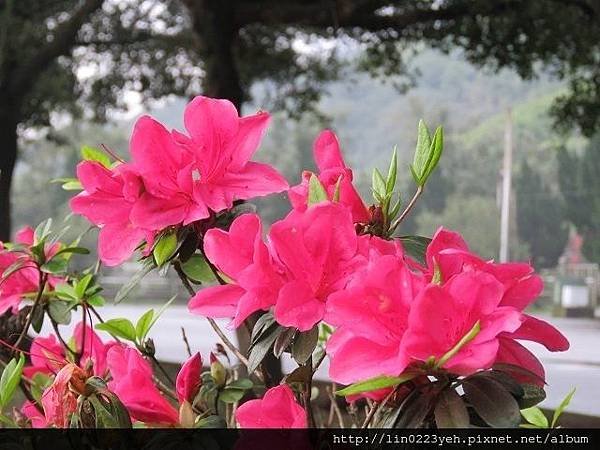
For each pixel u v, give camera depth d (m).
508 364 0.82
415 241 1.04
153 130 1.00
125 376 1.07
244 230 0.93
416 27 8.45
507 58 8.26
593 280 23.03
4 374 1.17
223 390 1.16
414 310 0.76
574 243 32.50
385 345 0.79
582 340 11.25
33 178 40.03
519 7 7.63
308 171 1.08
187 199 1.01
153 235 1.07
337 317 0.82
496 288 0.77
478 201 37.53
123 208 1.04
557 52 8.39
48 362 1.45
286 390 0.93
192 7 7.36
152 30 10.55
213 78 7.34
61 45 8.63
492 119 45.44
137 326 1.30
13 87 8.63
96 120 11.45
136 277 1.14
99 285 1.44
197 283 1.18
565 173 25.17
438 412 0.80
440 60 52.38
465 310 0.77
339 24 7.55
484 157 41.53
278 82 11.05
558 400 5.82
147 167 1.00
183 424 1.03
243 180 1.03
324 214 0.86
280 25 7.97
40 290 1.34
